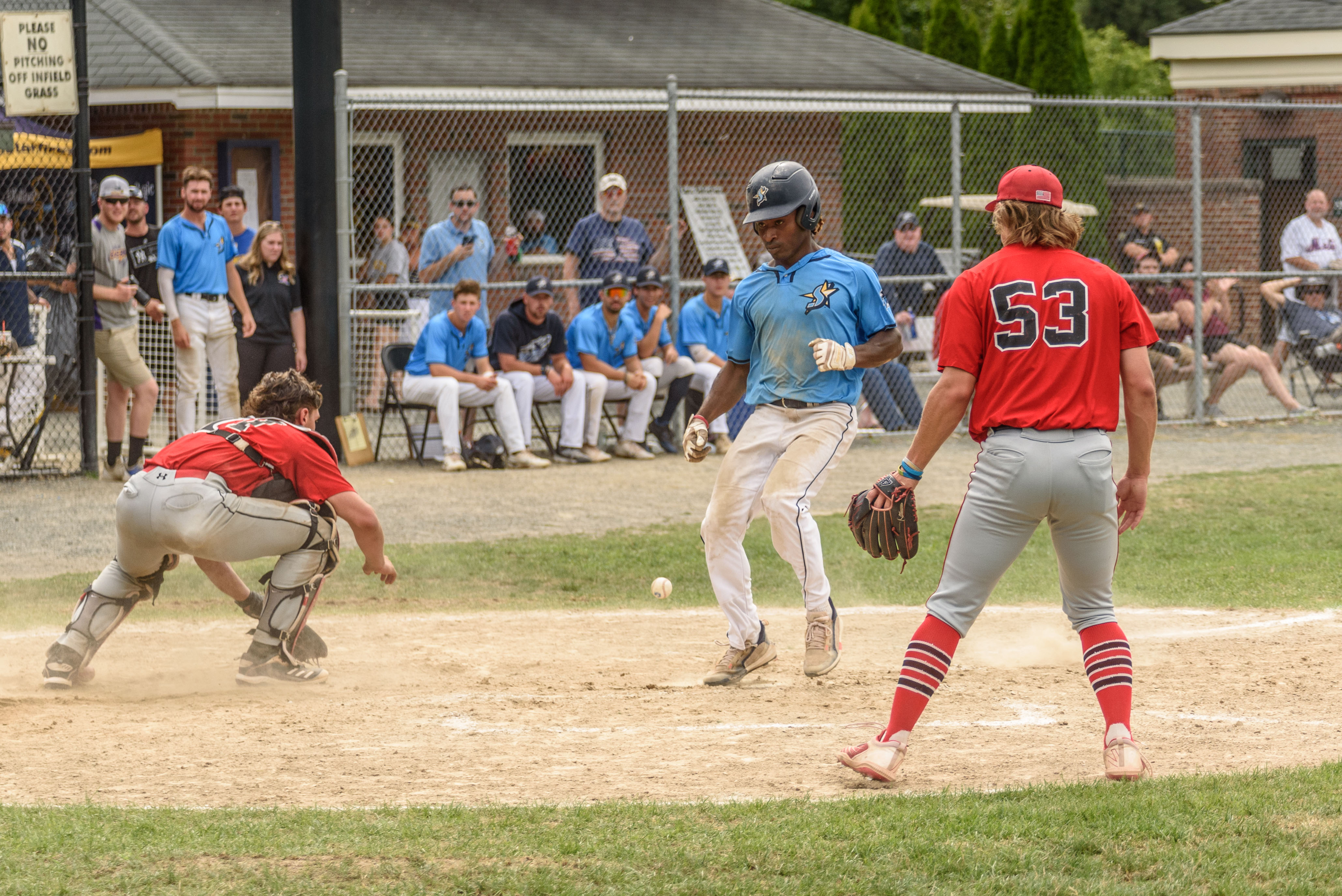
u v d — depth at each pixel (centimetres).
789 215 1997
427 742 1714
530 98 5506
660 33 7175
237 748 1673
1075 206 6575
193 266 4038
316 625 2597
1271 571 3047
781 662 2273
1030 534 1500
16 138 4475
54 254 4950
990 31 10269
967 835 1291
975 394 1510
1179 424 5253
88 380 4031
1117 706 1500
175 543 1953
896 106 6538
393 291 4309
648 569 3102
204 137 5628
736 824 1325
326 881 1167
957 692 1995
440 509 3675
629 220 4806
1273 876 1195
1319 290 5647
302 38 4228
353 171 5709
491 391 4266
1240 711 1858
